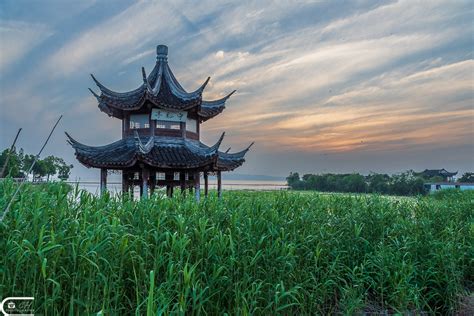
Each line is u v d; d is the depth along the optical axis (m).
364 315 8.59
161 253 7.14
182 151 15.34
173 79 17.14
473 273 10.76
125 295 6.73
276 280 8.06
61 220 6.80
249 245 8.35
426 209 13.95
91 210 8.16
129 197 10.42
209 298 7.11
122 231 7.04
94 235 6.39
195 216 9.00
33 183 8.95
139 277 6.76
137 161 13.84
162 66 16.89
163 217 8.18
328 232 10.11
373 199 13.72
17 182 8.34
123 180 15.55
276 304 7.27
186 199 11.10
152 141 14.96
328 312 8.65
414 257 10.16
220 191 16.83
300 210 11.62
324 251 9.49
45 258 5.33
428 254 10.08
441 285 9.72
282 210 11.26
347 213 12.26
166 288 6.57
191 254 7.72
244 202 11.58
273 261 8.24
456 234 11.36
